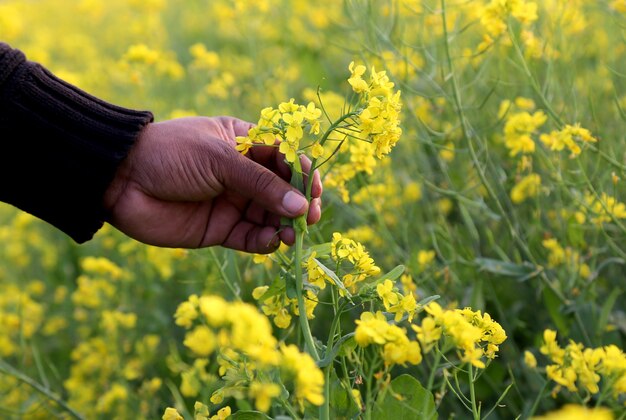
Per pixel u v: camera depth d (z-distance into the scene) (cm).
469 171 261
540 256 237
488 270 219
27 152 150
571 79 242
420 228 261
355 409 138
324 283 137
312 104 130
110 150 148
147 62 319
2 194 153
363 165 196
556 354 143
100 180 149
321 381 106
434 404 133
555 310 210
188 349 245
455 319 118
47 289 339
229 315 104
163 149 152
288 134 130
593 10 314
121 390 234
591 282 210
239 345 104
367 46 262
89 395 247
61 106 150
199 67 363
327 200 272
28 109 149
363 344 115
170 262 274
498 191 250
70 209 154
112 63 438
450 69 221
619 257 225
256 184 144
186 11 610
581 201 212
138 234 162
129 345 264
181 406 181
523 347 235
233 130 166
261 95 316
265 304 148
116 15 631
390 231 269
